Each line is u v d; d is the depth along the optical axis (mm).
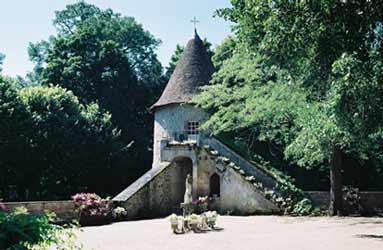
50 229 3736
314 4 8969
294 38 9844
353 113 10977
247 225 16750
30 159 28547
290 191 22609
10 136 27453
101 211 19359
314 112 17328
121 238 13273
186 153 25203
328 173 30750
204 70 28281
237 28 15688
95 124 32969
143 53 45406
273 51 11383
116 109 38000
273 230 14828
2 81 28969
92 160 31938
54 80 36844
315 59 10359
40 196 30781
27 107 28938
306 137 18422
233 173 23609
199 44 29188
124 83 38656
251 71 22781
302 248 10398
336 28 8953
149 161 38344
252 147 29719
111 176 33125
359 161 27000
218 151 25453
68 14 45125
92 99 37719
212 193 24891
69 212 18906
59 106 30875
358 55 9391
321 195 22391
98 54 38000
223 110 23812
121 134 37781
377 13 8492
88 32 38250
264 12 10367
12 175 29000
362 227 15414
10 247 3318
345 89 10375
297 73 13781
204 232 14570
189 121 26891
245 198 23000
